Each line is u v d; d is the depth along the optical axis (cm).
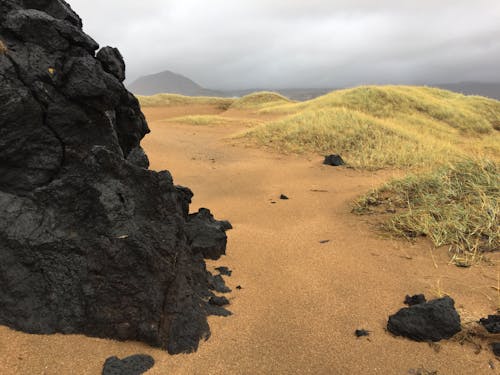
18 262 313
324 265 477
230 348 307
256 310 368
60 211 335
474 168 730
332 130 1529
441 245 509
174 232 360
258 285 424
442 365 292
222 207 809
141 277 313
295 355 304
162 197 364
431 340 320
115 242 316
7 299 301
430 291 403
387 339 325
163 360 286
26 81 345
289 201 827
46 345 283
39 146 350
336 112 1752
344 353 307
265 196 891
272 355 303
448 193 652
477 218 549
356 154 1305
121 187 340
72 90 361
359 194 808
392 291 407
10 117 333
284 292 407
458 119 2373
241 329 333
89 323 303
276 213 744
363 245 539
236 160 1369
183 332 307
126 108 499
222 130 2288
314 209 755
